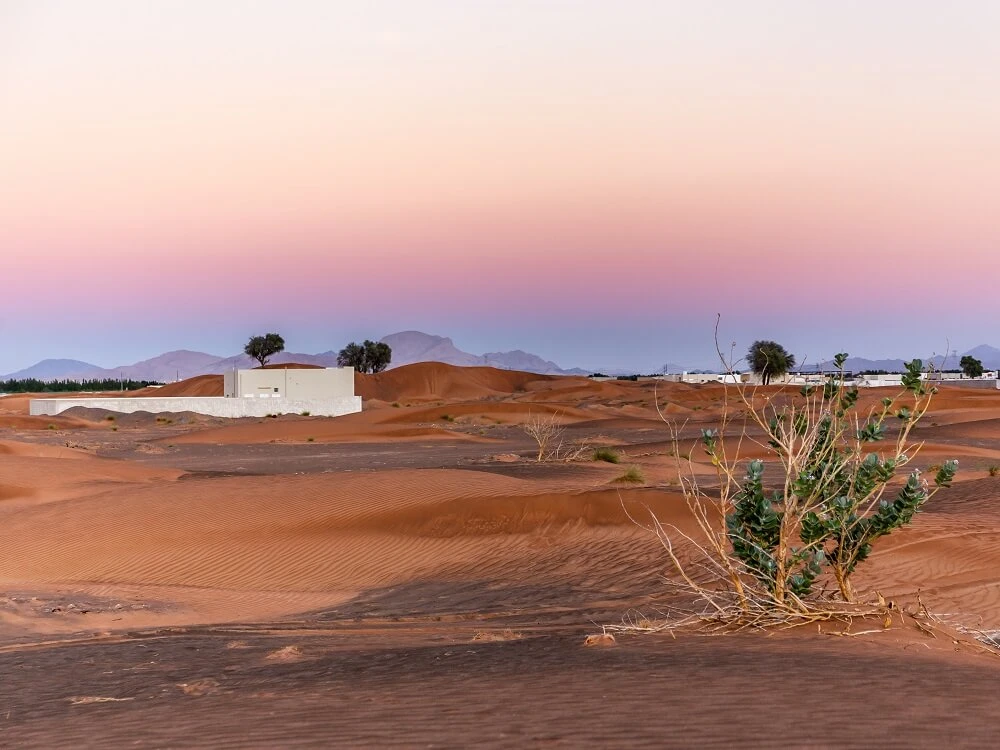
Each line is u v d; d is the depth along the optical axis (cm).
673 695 693
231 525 2556
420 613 1673
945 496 2770
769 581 1113
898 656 860
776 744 546
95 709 836
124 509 2722
